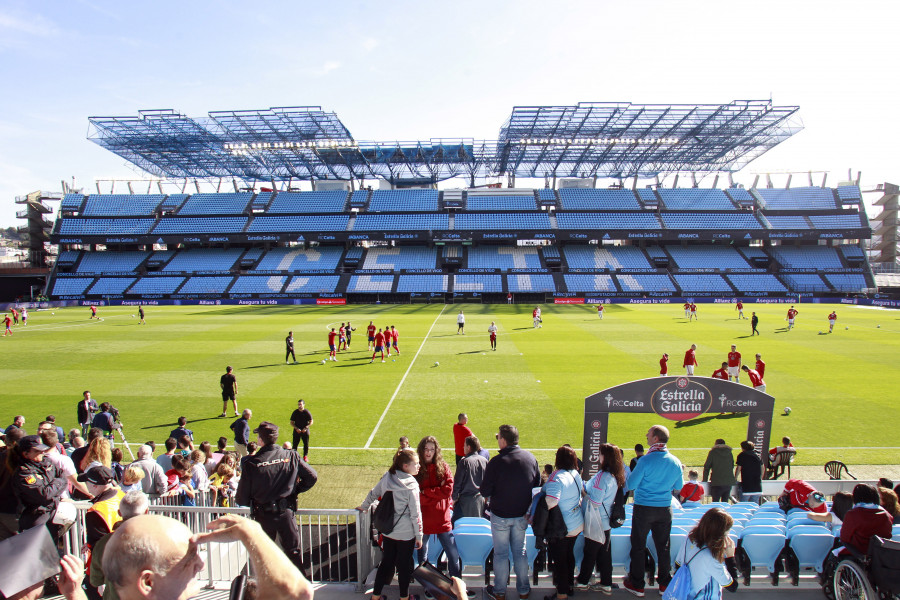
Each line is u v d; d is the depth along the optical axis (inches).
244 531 90.4
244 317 1974.7
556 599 249.0
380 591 243.3
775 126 2536.9
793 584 263.7
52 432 352.5
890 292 2659.9
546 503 238.4
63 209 3134.8
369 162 3009.4
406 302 2682.1
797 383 892.0
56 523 243.0
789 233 2933.1
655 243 3149.6
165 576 80.0
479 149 2834.6
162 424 711.1
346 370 1019.3
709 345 1274.6
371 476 543.8
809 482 369.7
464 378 948.0
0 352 1224.8
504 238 2994.6
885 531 227.0
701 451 603.2
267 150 2758.4
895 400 789.2
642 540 250.2
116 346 1301.7
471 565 294.7
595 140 2613.2
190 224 3117.6
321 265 2957.7
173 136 2549.2
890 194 3083.2
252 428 693.3
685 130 2559.1
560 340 1365.7
